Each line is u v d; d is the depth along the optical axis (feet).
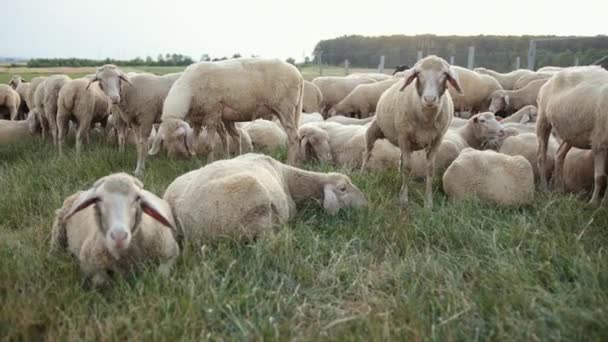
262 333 12.33
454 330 12.23
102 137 40.88
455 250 17.20
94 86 36.99
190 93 28.76
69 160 29.94
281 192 19.57
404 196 23.11
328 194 21.13
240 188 17.29
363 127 33.35
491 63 104.88
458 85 21.49
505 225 18.56
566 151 25.25
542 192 23.61
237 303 13.46
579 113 23.09
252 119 30.22
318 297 14.33
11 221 21.03
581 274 14.28
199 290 14.06
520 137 28.17
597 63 69.56
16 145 39.29
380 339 11.94
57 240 17.31
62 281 14.80
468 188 22.17
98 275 15.10
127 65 194.90
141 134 31.91
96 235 14.66
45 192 23.76
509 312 12.91
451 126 36.11
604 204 21.12
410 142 23.94
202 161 30.27
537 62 86.53
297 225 19.42
